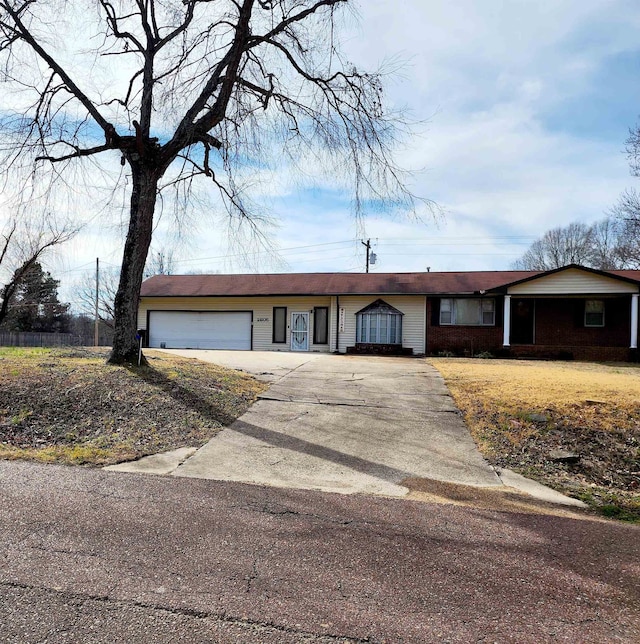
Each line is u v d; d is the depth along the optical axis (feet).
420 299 67.82
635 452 20.25
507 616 7.97
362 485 15.84
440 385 33.47
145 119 33.04
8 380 25.93
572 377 35.63
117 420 22.18
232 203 37.88
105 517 11.68
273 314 72.74
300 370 40.83
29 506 12.22
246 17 30.50
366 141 32.60
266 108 35.14
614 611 8.23
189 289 76.54
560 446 20.88
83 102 31.01
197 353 55.42
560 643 7.27
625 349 59.82
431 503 13.91
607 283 59.98
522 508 14.11
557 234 144.15
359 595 8.50
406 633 7.41
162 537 10.66
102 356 36.91
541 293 61.36
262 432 22.13
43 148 31.78
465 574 9.41
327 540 10.83
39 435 20.24
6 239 72.59
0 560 9.37
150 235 32.24
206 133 33.45
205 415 23.98
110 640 7.04
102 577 8.84
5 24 30.96
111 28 33.47
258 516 12.14
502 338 65.87
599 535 11.84
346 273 80.18
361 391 31.48
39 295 126.93
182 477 15.55
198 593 8.39
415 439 21.66
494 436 22.13
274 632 7.36
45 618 7.54
